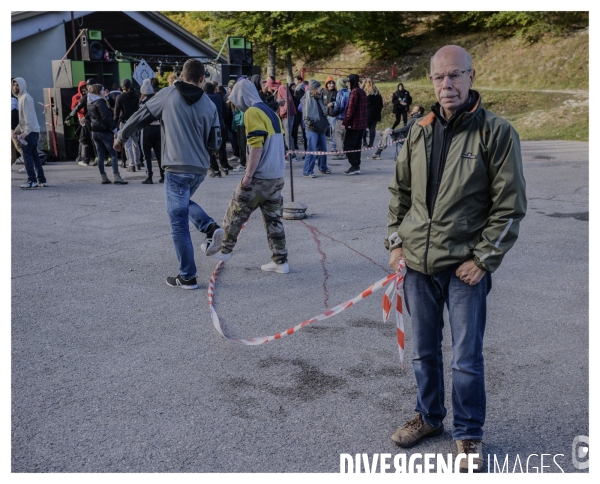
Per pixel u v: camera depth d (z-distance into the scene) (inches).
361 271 244.8
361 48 1600.6
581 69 1192.2
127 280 234.8
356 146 494.0
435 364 127.9
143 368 163.0
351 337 183.0
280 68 1683.1
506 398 147.4
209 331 187.5
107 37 890.7
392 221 131.4
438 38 1472.7
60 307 206.4
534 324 192.2
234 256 266.7
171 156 218.5
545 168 531.2
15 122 481.7
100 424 136.3
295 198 394.0
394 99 871.7
